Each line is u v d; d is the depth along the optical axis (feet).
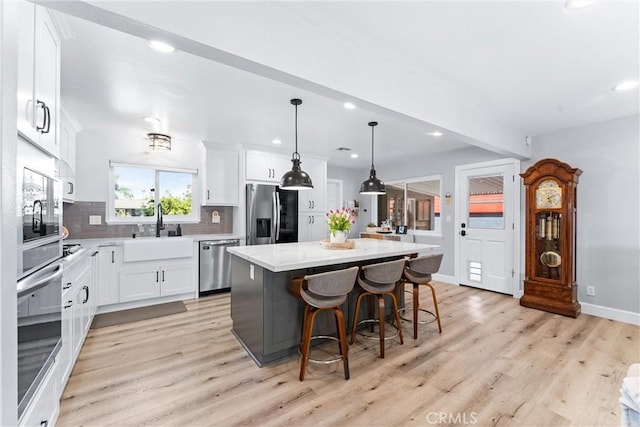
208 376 7.09
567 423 5.54
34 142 4.35
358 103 6.78
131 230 13.65
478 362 7.75
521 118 10.91
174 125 11.91
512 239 14.01
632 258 10.50
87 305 8.95
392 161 19.75
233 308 9.64
